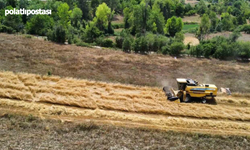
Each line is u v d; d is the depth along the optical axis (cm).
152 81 2023
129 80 1988
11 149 1063
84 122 1303
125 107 1486
